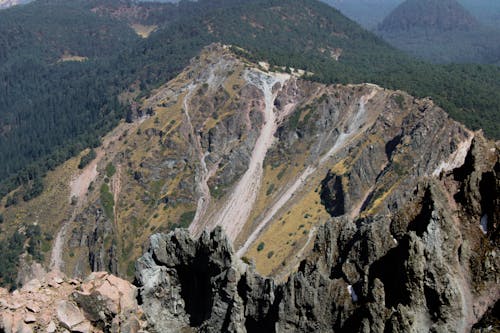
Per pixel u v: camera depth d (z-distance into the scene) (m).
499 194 58.91
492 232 58.16
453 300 54.75
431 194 62.38
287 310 62.25
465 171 64.88
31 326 56.22
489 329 52.06
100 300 60.62
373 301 56.81
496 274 56.03
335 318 60.97
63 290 61.22
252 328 66.44
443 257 57.53
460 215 60.91
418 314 55.28
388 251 62.00
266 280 66.50
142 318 64.31
